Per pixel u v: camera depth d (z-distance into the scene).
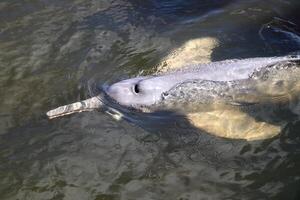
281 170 5.84
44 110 6.97
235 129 6.49
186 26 9.02
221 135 6.41
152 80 7.08
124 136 6.45
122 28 8.86
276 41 8.52
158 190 5.64
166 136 6.43
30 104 7.10
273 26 9.01
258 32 8.80
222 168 5.90
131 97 6.91
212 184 5.69
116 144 6.32
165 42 8.49
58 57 8.05
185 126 6.59
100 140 6.39
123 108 6.88
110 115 6.78
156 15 9.34
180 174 5.84
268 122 6.57
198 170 5.89
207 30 8.89
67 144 6.35
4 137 6.52
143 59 7.98
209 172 5.85
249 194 5.54
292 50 8.22
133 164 6.02
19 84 7.50
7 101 7.16
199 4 9.78
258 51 8.23
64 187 5.75
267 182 5.69
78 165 6.03
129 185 5.73
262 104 6.86
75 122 6.70
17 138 6.49
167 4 9.75
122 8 9.50
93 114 6.81
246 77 7.16
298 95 6.96
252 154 6.09
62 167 6.02
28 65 7.90
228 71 7.21
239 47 8.36
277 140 6.27
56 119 6.76
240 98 6.95
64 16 9.17
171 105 6.90
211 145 6.25
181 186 5.68
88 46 8.31
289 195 5.52
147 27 8.94
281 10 9.54
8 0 9.67
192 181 5.74
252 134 6.38
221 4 9.80
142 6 9.61
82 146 6.31
